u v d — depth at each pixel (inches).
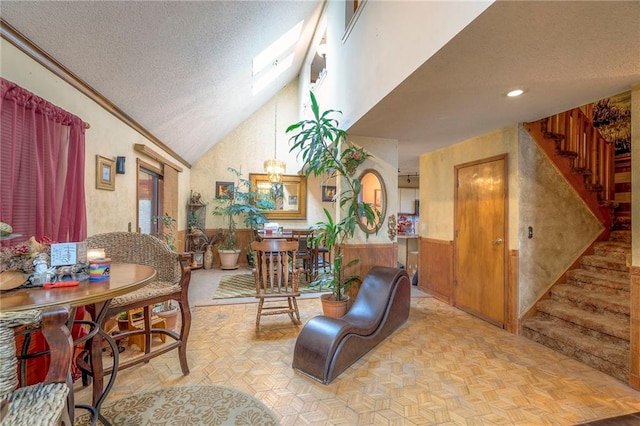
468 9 63.4
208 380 86.9
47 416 36.3
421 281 195.5
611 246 131.5
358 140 152.3
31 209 70.9
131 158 134.6
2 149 63.1
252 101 244.7
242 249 283.3
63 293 47.2
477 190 148.9
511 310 127.3
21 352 63.7
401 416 72.9
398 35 93.9
